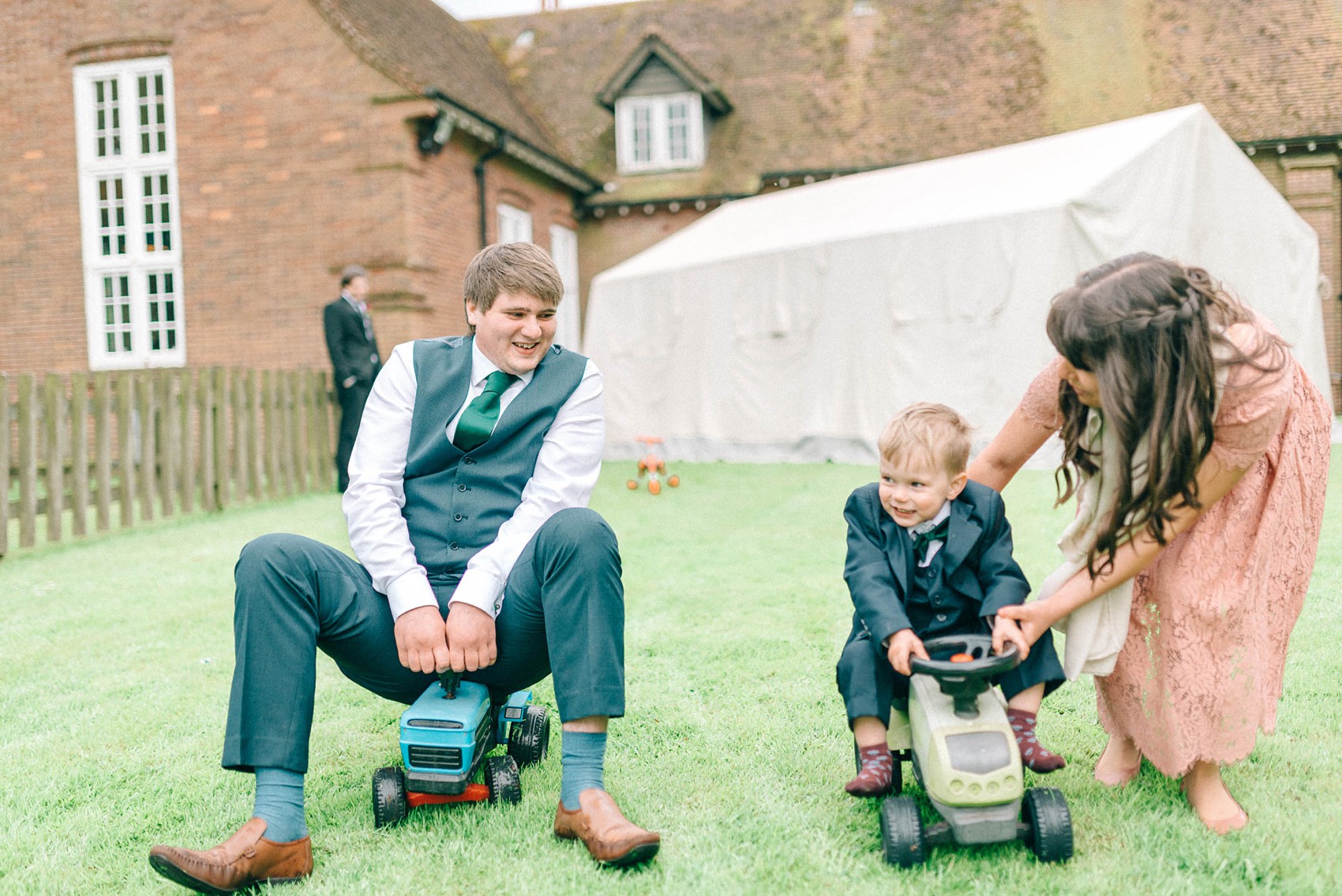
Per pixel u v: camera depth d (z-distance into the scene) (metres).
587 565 1.96
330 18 11.59
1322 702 2.62
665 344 11.88
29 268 12.77
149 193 12.76
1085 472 1.97
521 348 2.23
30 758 2.58
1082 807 2.07
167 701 3.05
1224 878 1.74
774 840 1.96
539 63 19.27
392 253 11.59
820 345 10.10
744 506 6.99
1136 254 1.91
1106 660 1.99
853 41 17.94
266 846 1.80
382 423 2.26
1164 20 16.77
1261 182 9.60
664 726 2.65
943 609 2.04
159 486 7.30
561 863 1.88
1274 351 1.81
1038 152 9.99
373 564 2.08
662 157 17.34
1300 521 1.99
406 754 2.02
